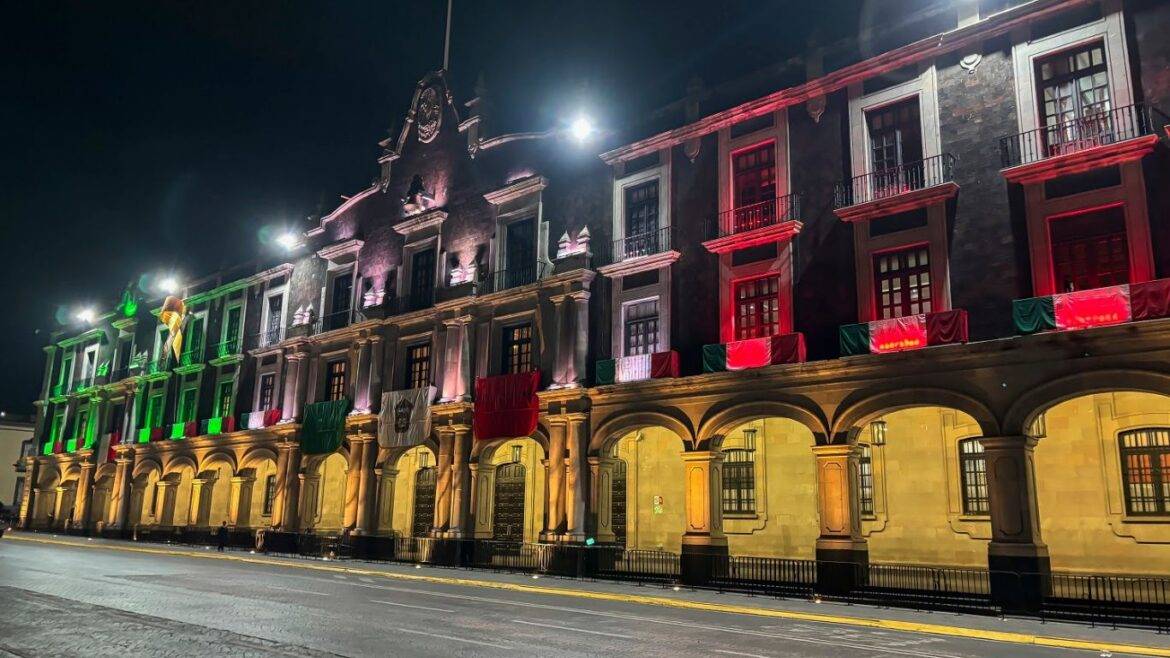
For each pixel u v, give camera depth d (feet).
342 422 119.65
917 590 66.54
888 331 70.08
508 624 46.03
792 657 37.11
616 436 90.48
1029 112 68.08
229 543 135.33
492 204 111.75
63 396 190.08
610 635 42.68
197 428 148.87
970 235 69.36
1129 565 65.87
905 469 79.15
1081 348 60.75
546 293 99.25
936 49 73.77
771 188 84.17
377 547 110.63
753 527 87.40
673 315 88.33
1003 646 43.09
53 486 188.34
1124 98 63.57
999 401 64.08
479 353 106.83
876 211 74.23
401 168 127.24
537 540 100.32
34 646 34.09
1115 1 65.10
